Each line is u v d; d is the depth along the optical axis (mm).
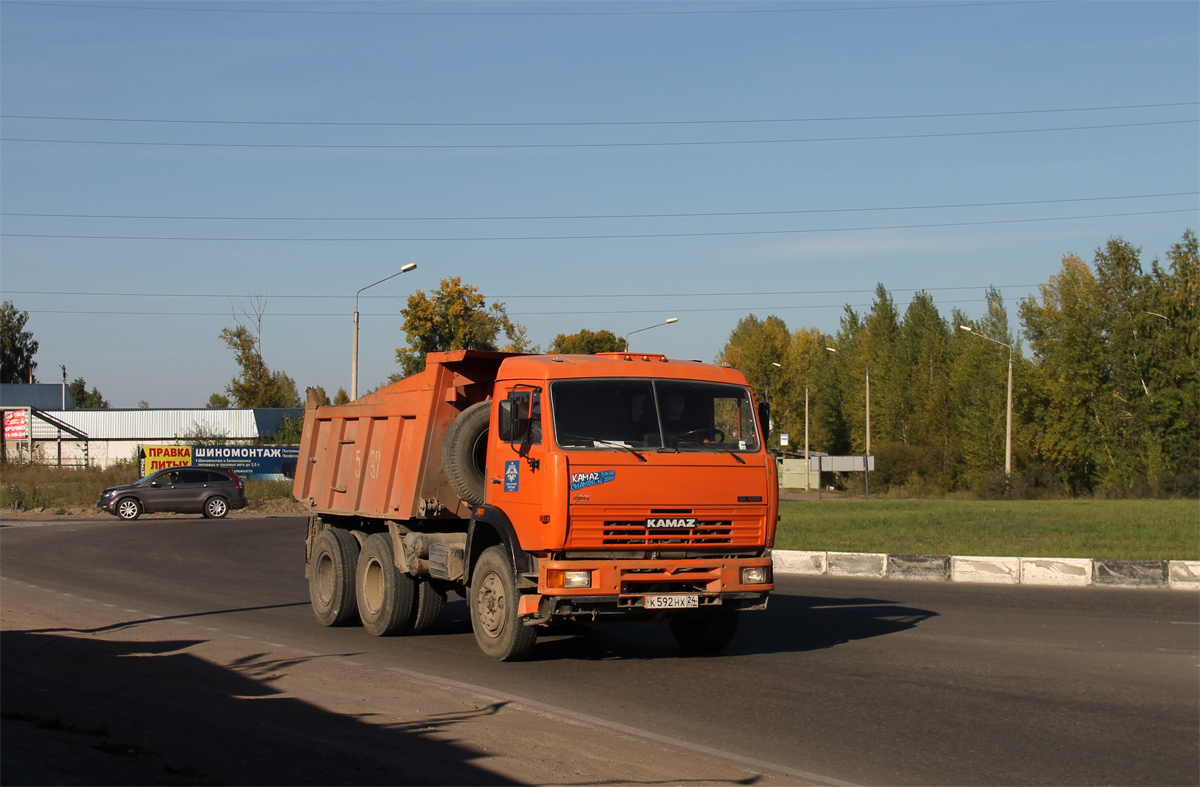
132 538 26828
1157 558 19125
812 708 8227
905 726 7641
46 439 65750
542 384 9562
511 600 9852
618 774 6289
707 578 9500
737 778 6289
